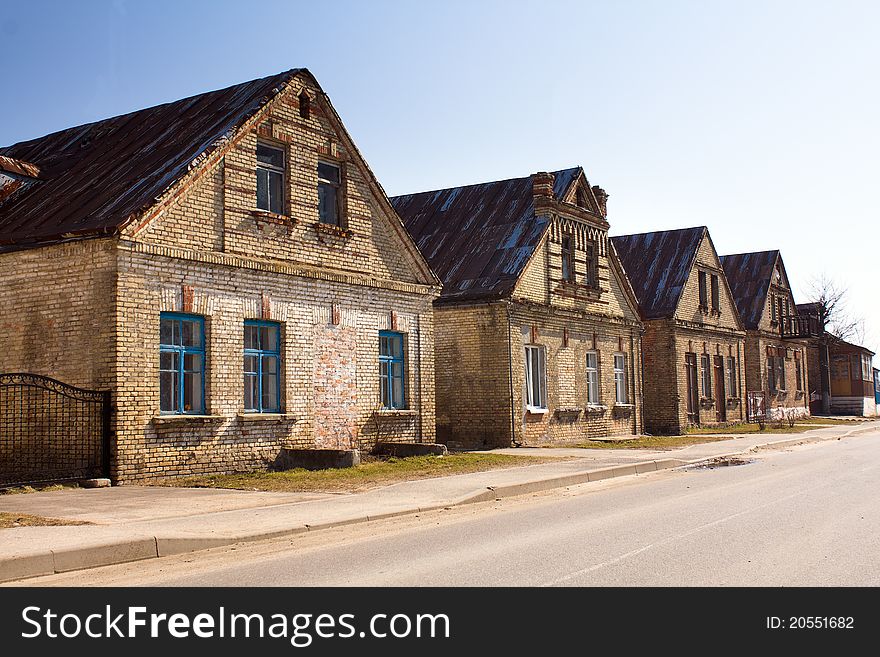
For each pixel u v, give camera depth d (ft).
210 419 56.29
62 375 52.90
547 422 94.12
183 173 55.21
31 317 54.29
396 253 73.92
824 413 206.08
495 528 37.83
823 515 39.55
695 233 136.15
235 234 59.06
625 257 138.41
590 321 103.76
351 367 68.49
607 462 68.33
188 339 56.34
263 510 41.81
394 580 26.84
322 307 66.03
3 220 58.75
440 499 46.60
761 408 158.61
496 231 97.66
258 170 62.54
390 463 64.34
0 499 44.68
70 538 32.01
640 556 30.09
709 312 138.62
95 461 51.24
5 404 54.60
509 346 88.28
